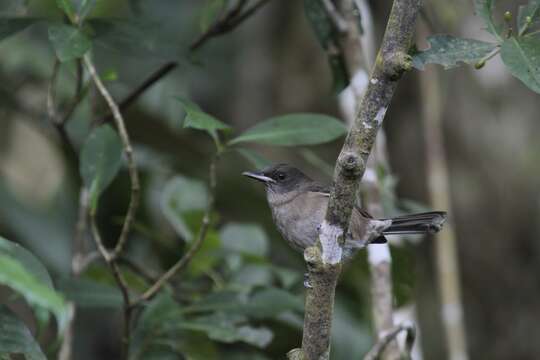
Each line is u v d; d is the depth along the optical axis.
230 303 8.73
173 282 9.84
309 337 6.10
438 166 11.84
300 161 15.31
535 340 14.98
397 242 10.55
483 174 15.10
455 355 10.87
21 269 4.59
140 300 8.09
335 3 10.54
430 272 15.09
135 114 12.48
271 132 7.79
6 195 11.49
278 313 8.69
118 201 12.27
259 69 15.14
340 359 10.76
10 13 9.16
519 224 15.16
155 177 12.23
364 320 10.98
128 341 8.16
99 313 12.90
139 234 12.13
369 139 5.63
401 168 15.26
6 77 12.17
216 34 9.64
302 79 15.20
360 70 9.46
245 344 10.12
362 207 9.80
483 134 15.02
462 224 15.24
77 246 10.09
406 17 5.47
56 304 4.54
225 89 14.98
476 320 15.27
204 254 9.65
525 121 15.00
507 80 15.00
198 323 8.65
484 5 6.15
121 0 12.46
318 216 9.38
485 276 15.27
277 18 15.35
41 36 12.70
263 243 10.18
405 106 15.35
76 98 8.71
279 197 9.76
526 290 15.23
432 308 14.88
